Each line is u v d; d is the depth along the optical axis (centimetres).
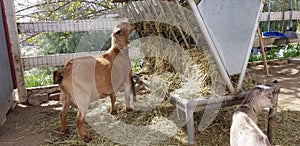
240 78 215
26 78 443
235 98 212
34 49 590
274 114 209
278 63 521
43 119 296
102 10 617
